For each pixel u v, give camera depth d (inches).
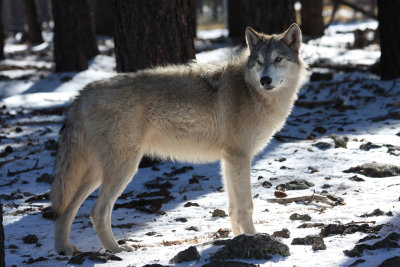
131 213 467.2
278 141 689.6
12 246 380.2
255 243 299.7
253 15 1112.8
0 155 667.4
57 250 370.0
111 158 378.6
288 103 415.8
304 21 1797.5
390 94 912.3
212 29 3720.5
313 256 290.4
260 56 393.7
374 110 831.1
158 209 465.4
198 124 400.2
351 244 305.7
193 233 395.2
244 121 395.9
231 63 412.2
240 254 298.7
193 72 406.3
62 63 1357.0
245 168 391.5
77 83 1234.6
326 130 728.3
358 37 1674.5
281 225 386.6
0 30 1722.4
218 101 398.3
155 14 597.6
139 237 398.0
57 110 949.8
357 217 378.9
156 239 384.5
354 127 727.7
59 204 381.4
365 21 3120.1
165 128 397.7
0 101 1058.7
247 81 399.5
